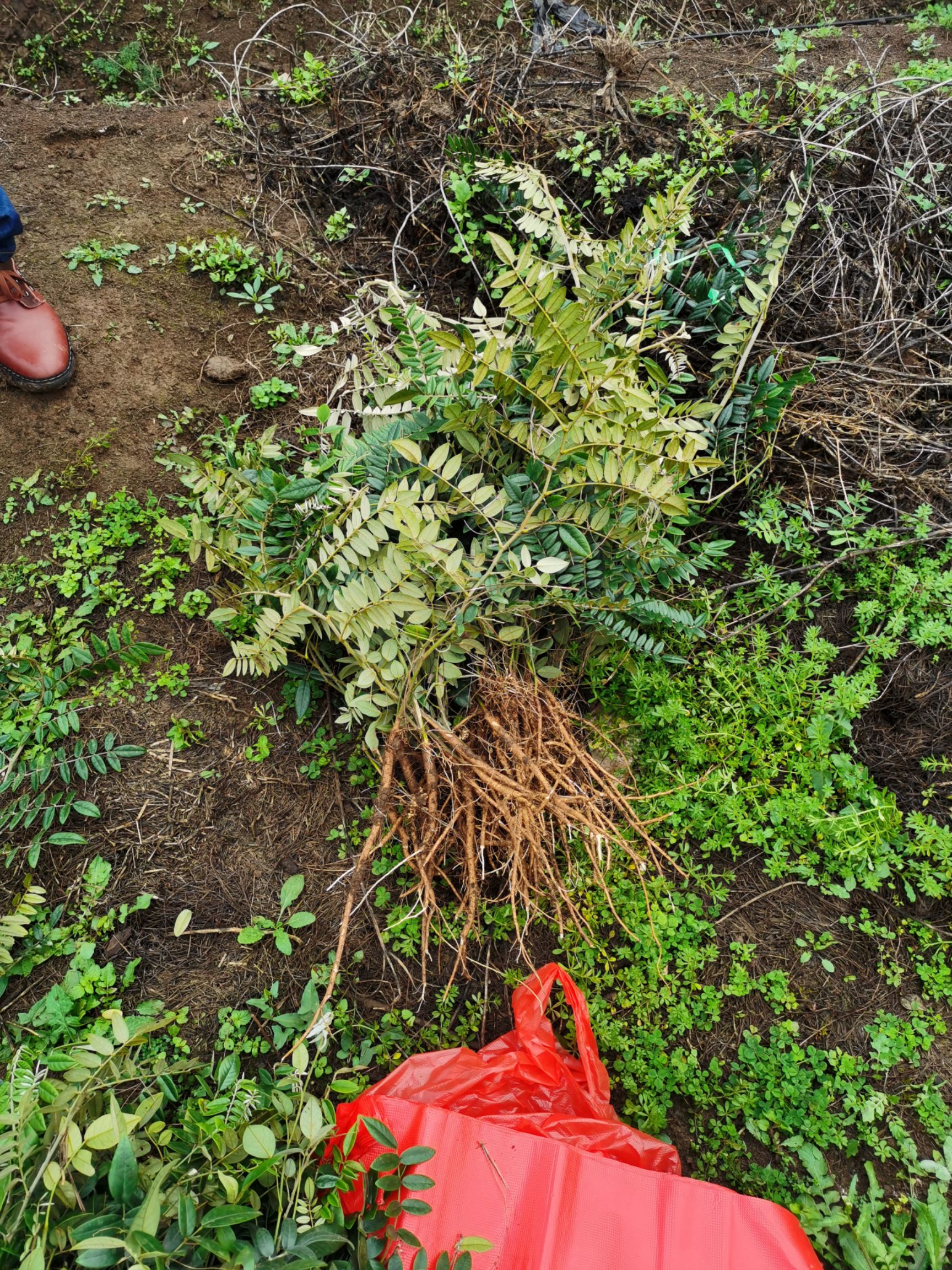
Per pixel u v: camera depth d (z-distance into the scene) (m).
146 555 2.39
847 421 2.57
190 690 2.27
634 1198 1.50
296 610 1.87
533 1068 1.79
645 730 2.27
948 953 2.09
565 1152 1.53
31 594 2.33
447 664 1.94
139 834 2.10
